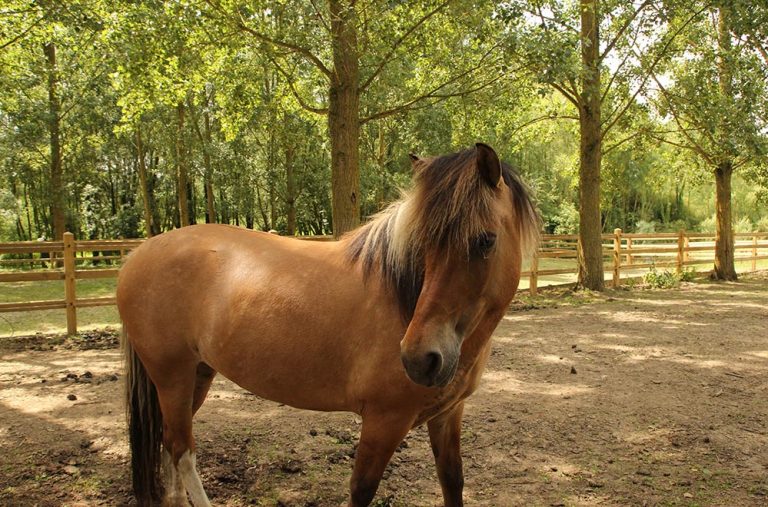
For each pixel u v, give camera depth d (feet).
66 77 52.19
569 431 12.43
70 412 13.37
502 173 6.58
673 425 12.82
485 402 14.46
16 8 24.97
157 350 8.29
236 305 7.50
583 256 37.58
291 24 22.85
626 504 9.19
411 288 6.18
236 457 10.78
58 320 27.73
